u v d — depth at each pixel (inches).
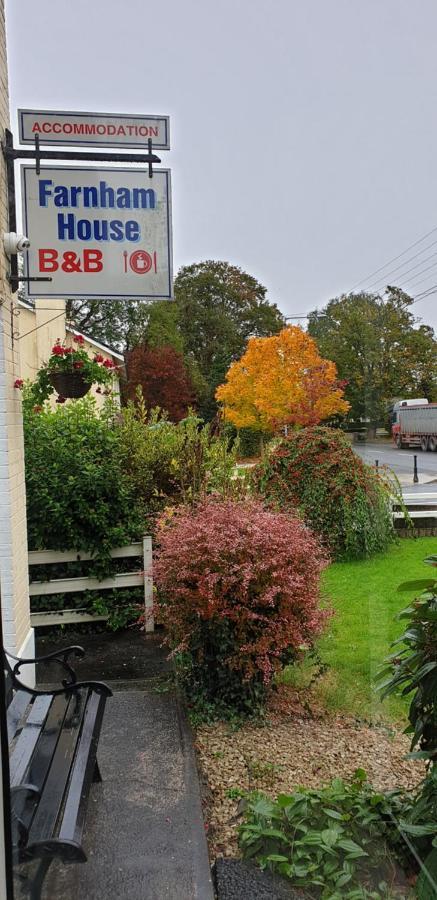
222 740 136.6
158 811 110.0
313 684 161.3
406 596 87.9
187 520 160.9
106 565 216.1
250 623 144.7
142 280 167.6
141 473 248.5
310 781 118.2
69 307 1198.3
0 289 146.3
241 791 115.8
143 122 165.6
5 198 155.4
